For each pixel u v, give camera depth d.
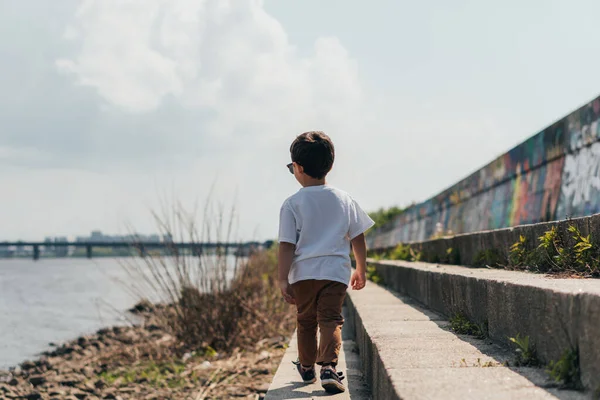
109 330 12.04
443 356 3.03
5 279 41.38
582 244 3.71
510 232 5.08
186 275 8.49
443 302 4.86
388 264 8.55
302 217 3.69
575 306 2.37
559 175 6.83
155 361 8.01
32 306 18.92
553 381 2.39
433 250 8.00
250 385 6.03
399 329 4.07
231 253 9.10
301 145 3.75
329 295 3.63
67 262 131.88
